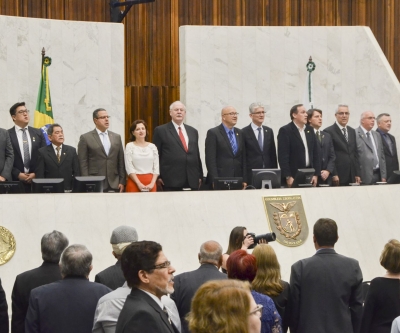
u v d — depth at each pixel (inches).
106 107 573.0
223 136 438.9
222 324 135.6
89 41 568.1
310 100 600.4
